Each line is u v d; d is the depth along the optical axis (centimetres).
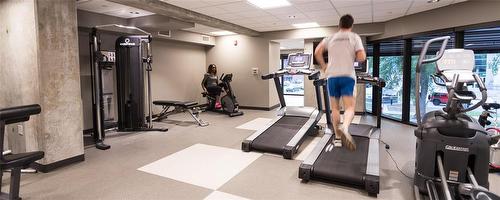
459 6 485
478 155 249
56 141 350
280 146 410
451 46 529
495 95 494
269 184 313
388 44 723
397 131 569
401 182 318
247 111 864
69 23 356
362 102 781
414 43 625
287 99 1218
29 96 344
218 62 952
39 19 324
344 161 327
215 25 665
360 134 422
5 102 371
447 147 255
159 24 594
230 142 487
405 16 618
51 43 338
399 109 707
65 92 357
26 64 340
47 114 338
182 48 861
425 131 266
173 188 301
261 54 877
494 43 481
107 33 618
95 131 472
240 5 521
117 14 588
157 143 479
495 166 338
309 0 490
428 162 264
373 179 279
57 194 285
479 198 217
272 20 675
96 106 462
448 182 256
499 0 422
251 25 748
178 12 526
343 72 305
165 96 801
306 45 830
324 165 316
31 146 350
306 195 287
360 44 302
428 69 604
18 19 339
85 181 317
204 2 496
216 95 825
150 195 285
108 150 437
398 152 427
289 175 338
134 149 443
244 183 315
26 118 268
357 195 287
